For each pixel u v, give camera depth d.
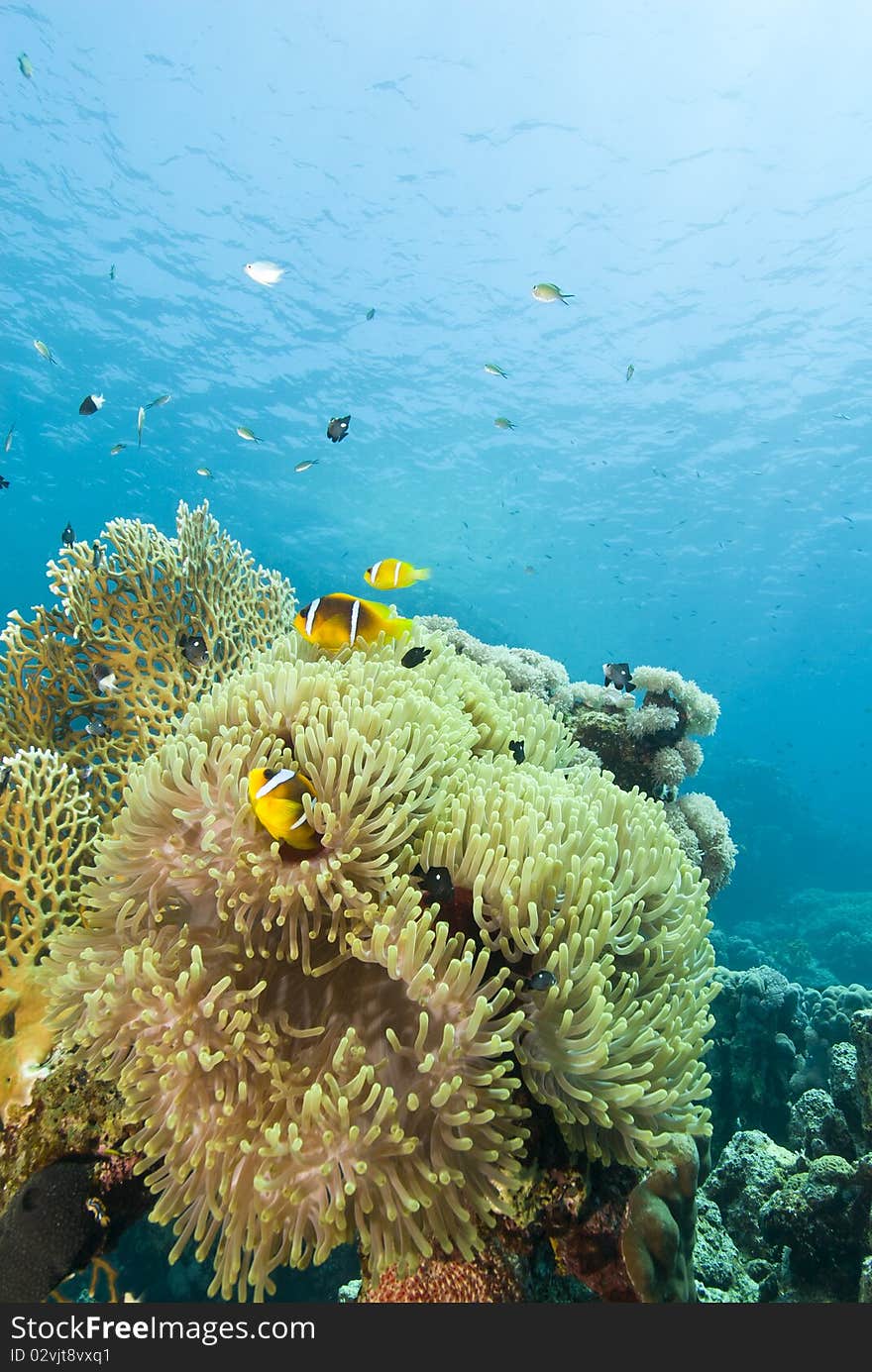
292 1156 0.32
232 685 0.48
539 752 0.60
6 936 0.48
